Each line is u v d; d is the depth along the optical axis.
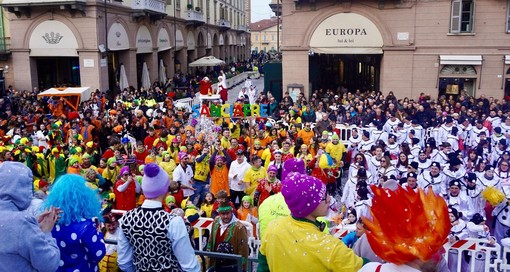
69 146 15.32
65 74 33.31
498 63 25.66
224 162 12.08
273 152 12.91
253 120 17.94
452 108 21.38
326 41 26.95
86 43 29.45
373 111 19.34
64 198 3.90
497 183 10.82
